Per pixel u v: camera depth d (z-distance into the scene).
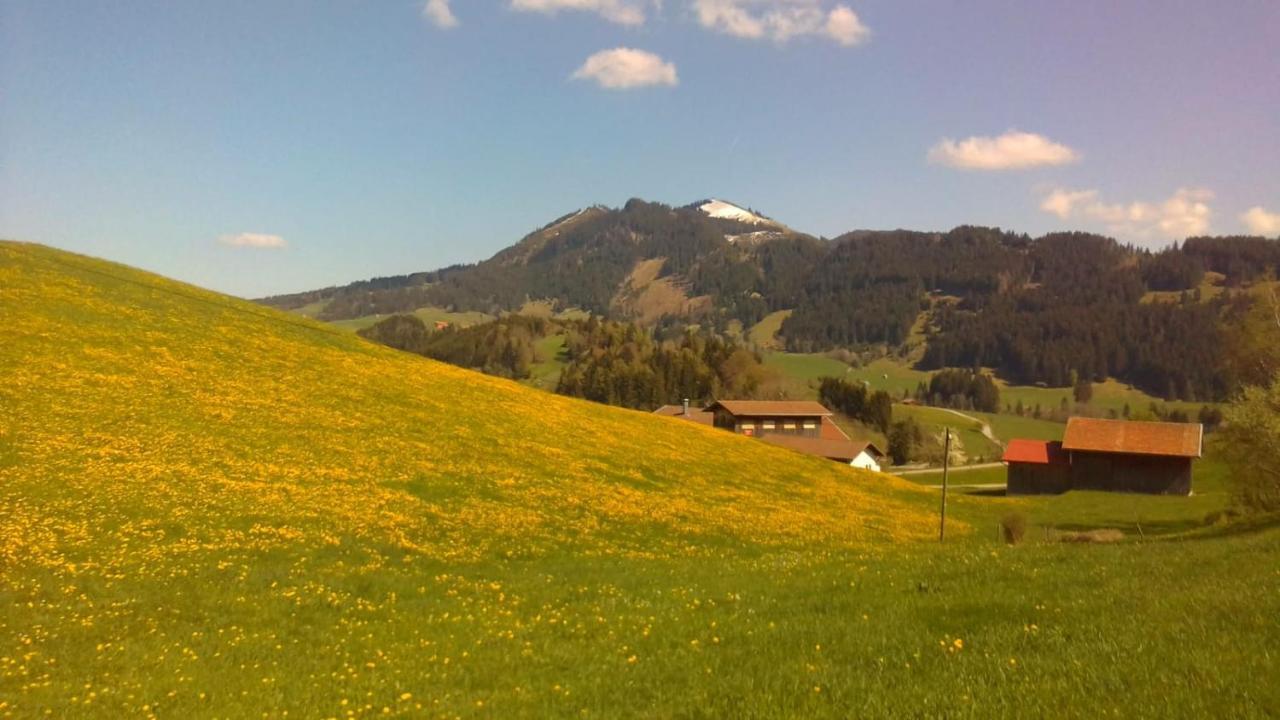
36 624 18.80
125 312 52.59
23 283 51.94
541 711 12.93
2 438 31.34
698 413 143.25
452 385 59.19
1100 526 57.78
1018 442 99.19
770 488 53.00
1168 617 14.96
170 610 20.55
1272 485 44.22
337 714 13.59
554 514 36.44
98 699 14.63
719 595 21.22
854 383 191.00
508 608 21.56
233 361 49.69
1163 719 10.05
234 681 15.73
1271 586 16.81
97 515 26.81
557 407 61.94
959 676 12.48
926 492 67.50
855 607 18.34
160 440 35.03
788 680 13.23
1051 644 13.87
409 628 19.73
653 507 40.69
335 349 60.41
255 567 24.56
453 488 37.56
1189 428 91.31
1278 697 10.38
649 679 14.17
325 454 38.31
